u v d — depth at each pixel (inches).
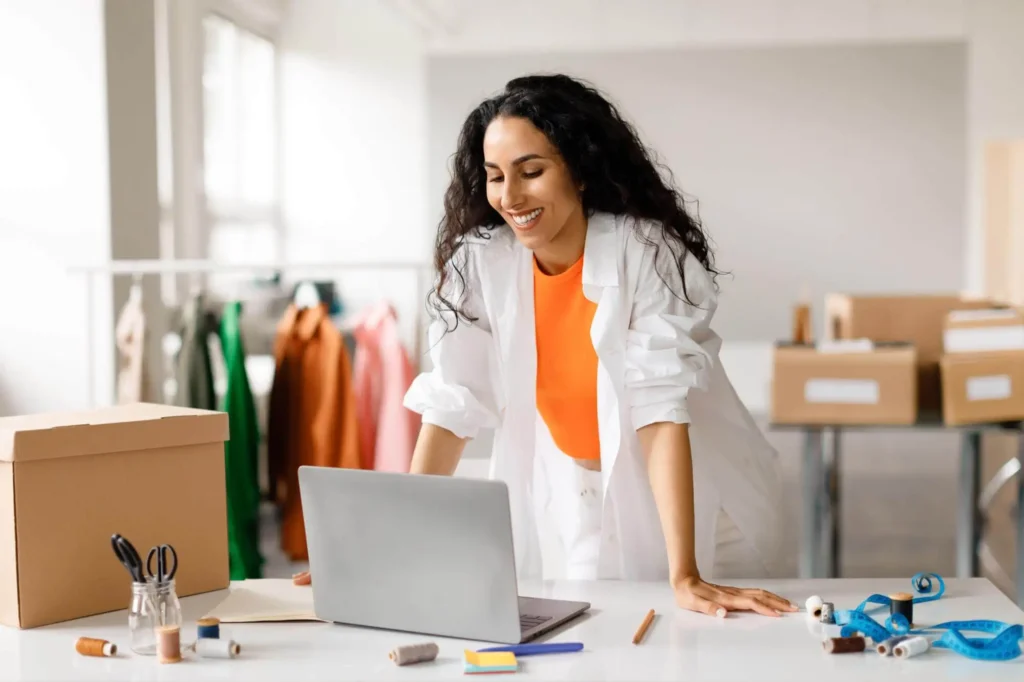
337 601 64.6
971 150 323.6
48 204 154.9
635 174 74.5
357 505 62.4
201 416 72.3
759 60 327.9
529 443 84.5
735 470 84.5
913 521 210.7
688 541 70.0
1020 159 319.3
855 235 329.7
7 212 155.6
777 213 331.6
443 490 59.3
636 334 74.9
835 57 325.7
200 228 219.1
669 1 328.2
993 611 65.4
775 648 59.1
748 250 333.4
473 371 81.6
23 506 64.4
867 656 57.8
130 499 69.2
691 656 58.1
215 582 73.6
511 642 59.6
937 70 323.0
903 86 324.2
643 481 81.7
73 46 153.1
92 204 154.3
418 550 61.4
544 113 70.1
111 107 154.7
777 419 145.3
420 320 142.9
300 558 158.1
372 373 161.6
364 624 64.0
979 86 321.7
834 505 153.2
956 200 325.1
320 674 56.1
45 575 65.4
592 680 54.7
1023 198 317.7
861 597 68.8
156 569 66.1
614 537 85.1
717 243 334.0
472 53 335.0
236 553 147.6
